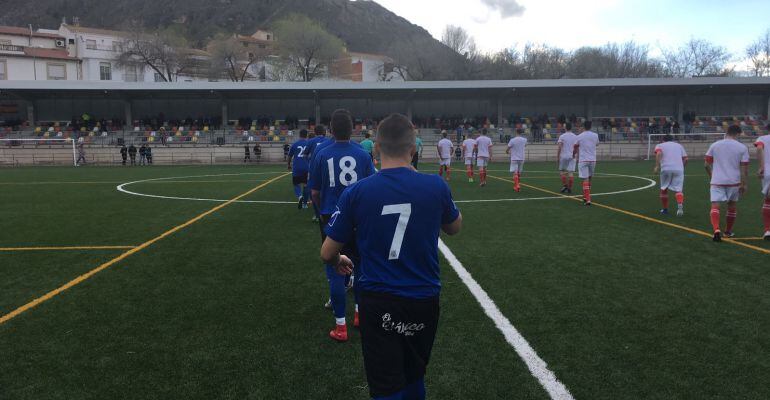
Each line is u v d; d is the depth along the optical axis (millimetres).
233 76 59594
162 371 3283
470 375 3195
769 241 6969
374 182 2189
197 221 8984
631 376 3164
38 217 9547
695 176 18047
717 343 3639
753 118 35750
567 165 12961
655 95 36250
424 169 23703
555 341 3693
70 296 4789
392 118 2234
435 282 2242
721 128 33500
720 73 61438
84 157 30469
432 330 2275
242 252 6590
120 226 8508
